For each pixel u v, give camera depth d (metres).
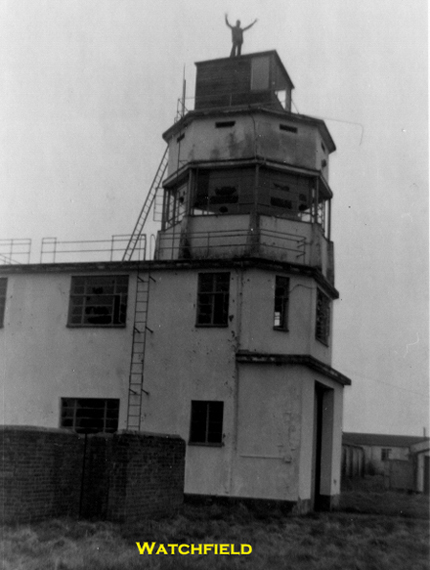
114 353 23.28
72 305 24.25
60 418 23.39
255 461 21.06
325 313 25.77
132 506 14.41
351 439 66.75
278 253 23.55
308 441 21.81
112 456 14.38
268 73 25.72
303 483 21.25
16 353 24.30
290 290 22.98
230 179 24.45
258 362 21.59
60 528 13.20
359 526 18.48
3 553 11.05
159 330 22.95
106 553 11.46
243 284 22.50
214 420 21.89
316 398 25.00
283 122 24.69
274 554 12.87
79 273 24.25
